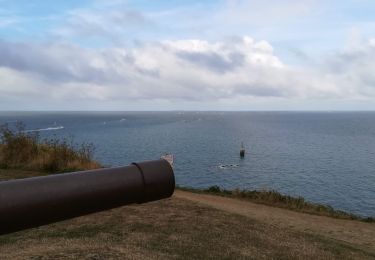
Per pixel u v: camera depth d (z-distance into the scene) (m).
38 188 2.73
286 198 15.48
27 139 15.30
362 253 8.66
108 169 3.15
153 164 3.35
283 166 61.44
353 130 164.00
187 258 6.73
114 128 153.25
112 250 6.68
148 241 7.39
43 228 7.80
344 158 73.00
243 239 8.06
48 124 184.12
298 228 10.58
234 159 67.88
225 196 15.00
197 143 93.50
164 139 102.12
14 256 6.19
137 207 9.65
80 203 2.90
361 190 44.25
